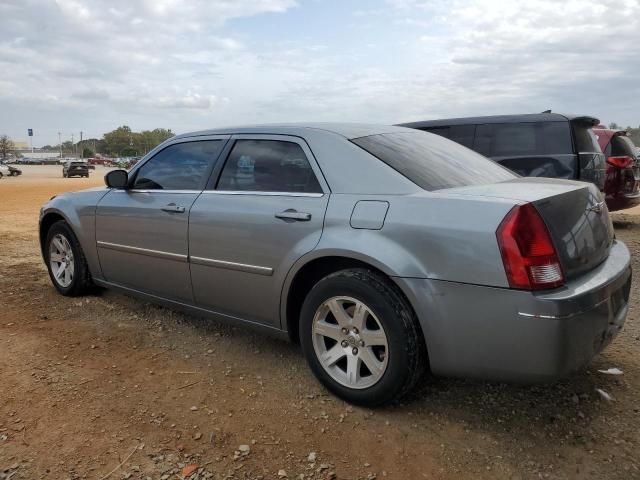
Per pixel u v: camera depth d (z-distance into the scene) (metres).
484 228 2.55
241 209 3.48
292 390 3.27
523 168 7.61
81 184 30.27
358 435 2.79
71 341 4.02
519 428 2.84
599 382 3.31
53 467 2.53
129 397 3.18
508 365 2.55
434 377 3.37
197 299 3.87
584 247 2.78
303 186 3.29
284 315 3.35
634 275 5.86
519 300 2.46
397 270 2.75
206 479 2.46
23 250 7.65
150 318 4.52
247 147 3.71
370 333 2.93
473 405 3.07
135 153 144.12
